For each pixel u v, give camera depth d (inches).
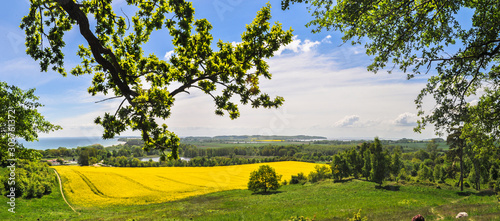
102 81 265.0
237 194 2044.8
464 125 422.3
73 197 1887.3
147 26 221.5
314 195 1785.2
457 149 1787.6
